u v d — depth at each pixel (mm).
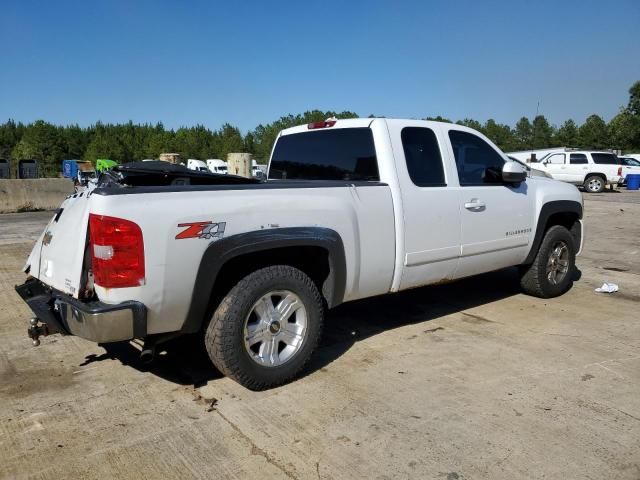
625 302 6039
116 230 3078
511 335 4895
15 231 11445
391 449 3012
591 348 4555
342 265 4008
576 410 3451
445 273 4898
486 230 5172
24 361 4293
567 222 6516
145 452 2998
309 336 3865
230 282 3717
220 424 3293
